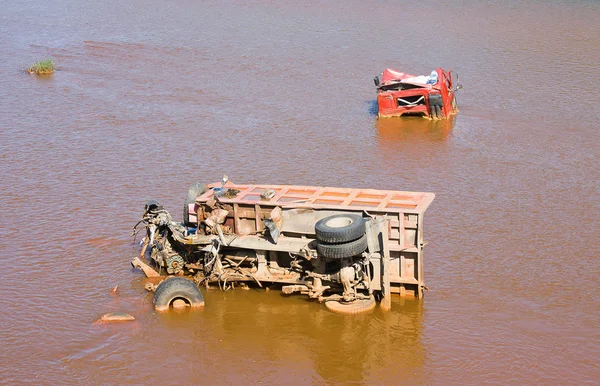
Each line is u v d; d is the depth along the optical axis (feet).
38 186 63.72
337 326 42.24
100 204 59.62
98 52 120.06
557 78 100.53
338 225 42.55
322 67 109.40
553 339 40.34
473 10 149.07
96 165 69.10
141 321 42.86
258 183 63.87
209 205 46.91
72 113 86.94
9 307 43.68
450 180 65.05
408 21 139.85
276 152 73.05
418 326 41.93
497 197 60.85
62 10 159.33
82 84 100.37
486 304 44.06
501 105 89.76
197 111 87.92
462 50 116.67
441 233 53.67
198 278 47.75
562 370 37.50
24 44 126.62
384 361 38.70
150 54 118.32
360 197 46.14
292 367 38.34
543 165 69.05
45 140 76.79
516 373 37.29
